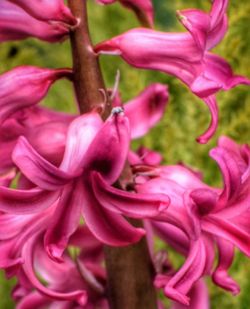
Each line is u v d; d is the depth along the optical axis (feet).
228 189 0.71
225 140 0.76
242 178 0.71
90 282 0.81
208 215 0.72
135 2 0.79
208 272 0.77
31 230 0.73
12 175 0.76
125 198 0.67
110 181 0.67
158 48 0.73
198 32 0.69
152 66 0.74
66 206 0.68
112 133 0.66
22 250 0.74
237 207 0.72
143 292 0.78
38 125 0.76
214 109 0.73
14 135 0.75
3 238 0.72
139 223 0.77
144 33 0.74
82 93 0.73
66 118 0.79
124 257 0.78
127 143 0.66
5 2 0.73
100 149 0.66
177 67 0.73
